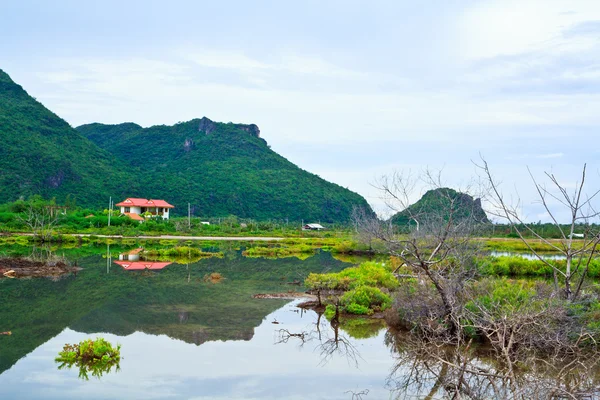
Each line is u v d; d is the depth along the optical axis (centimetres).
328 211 13700
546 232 5359
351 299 1886
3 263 2802
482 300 1391
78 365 1219
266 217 12431
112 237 5750
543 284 1633
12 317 1692
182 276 2759
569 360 1192
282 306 1986
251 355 1339
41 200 7700
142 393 1044
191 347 1399
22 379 1112
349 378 1173
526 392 900
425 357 1279
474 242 1642
